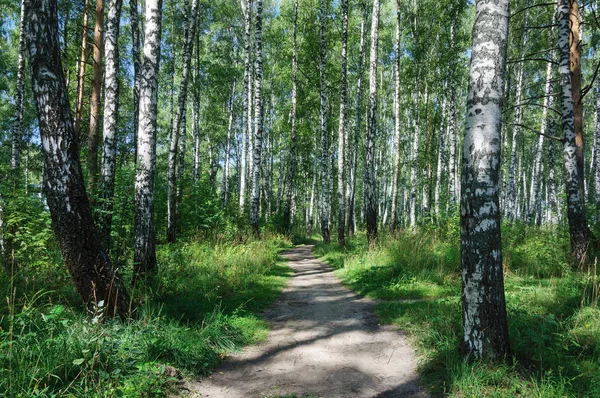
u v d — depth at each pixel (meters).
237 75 26.56
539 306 5.98
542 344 4.17
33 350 3.58
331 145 32.06
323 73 19.28
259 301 7.59
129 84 23.77
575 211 9.12
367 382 4.12
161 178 18.09
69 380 3.45
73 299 5.77
